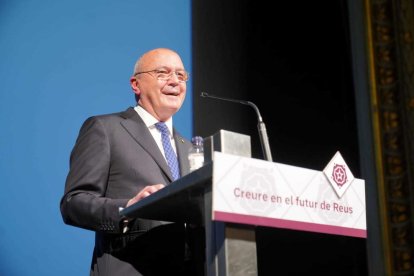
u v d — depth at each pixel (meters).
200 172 1.84
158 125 3.22
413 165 1.98
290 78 5.07
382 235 1.96
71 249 4.27
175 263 2.64
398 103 2.07
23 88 4.37
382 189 2.00
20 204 4.20
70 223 2.73
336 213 1.99
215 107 4.99
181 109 4.89
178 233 2.69
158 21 4.92
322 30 4.99
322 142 4.89
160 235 2.66
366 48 2.18
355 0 2.28
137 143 3.00
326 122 4.90
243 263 1.82
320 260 4.84
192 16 5.07
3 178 4.20
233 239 1.82
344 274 4.72
